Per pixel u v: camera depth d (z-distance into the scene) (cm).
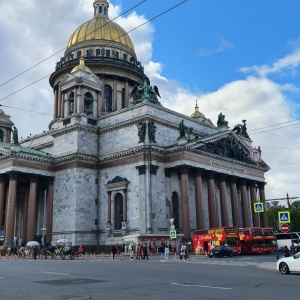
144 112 7119
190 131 7906
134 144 7081
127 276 2691
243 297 1712
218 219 7869
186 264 4172
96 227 7244
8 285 2162
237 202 8188
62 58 10669
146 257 5722
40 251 6291
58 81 10231
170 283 2256
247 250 6562
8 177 7462
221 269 3444
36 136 8950
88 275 2766
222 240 6212
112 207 7094
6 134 9612
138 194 6706
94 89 8162
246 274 2939
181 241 6519
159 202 6725
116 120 7612
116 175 7181
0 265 4088
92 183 7394
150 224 6425
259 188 9006
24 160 7231
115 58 10162
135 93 8031
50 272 3042
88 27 10612
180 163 6825
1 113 9656
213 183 7388
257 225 8438
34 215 7181
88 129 7638
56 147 7831
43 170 7488
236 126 9019
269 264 3912
